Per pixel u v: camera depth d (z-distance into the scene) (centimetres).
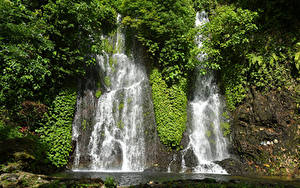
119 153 766
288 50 765
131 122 830
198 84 973
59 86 766
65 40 764
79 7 755
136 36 934
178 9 899
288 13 820
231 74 890
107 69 948
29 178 433
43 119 686
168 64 882
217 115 879
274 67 779
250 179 537
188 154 764
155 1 867
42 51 727
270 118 730
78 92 836
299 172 623
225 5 1077
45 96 711
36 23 706
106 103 859
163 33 879
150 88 896
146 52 964
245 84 838
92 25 904
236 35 838
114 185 417
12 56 632
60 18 757
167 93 840
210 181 457
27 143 589
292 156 658
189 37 887
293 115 701
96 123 809
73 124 778
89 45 862
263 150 710
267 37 838
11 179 428
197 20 1110
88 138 773
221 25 905
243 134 775
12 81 642
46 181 424
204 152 817
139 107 859
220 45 901
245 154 741
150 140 790
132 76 952
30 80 655
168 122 788
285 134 696
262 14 894
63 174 602
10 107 635
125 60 986
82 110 816
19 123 642
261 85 784
